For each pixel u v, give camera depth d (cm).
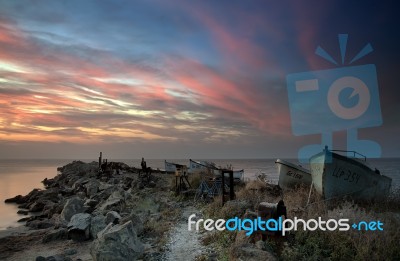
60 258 988
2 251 1177
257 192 1655
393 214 1076
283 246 825
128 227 972
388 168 10988
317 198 1470
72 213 1644
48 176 6688
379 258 770
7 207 2505
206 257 894
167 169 4350
